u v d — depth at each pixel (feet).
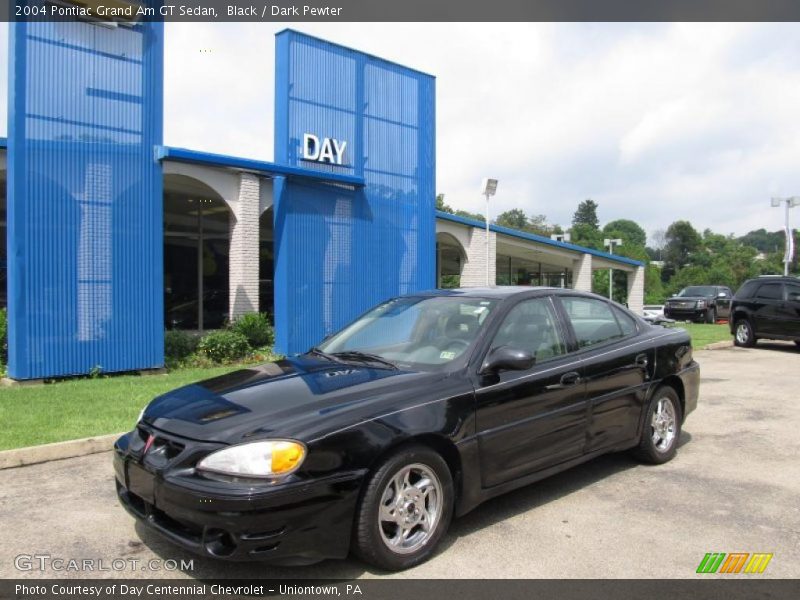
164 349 38.52
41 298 31.60
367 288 46.44
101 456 19.75
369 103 46.52
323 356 16.30
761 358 47.42
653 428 18.78
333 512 11.18
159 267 35.76
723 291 96.84
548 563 12.41
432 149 50.80
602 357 16.81
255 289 49.32
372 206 46.75
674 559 12.60
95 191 33.37
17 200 30.86
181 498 10.94
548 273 106.11
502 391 14.10
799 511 15.23
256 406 12.32
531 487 16.94
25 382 31.07
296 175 41.55
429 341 15.49
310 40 42.98
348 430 11.59
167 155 35.04
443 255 100.63
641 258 228.02
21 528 14.10
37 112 31.40
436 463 12.66
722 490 16.70
